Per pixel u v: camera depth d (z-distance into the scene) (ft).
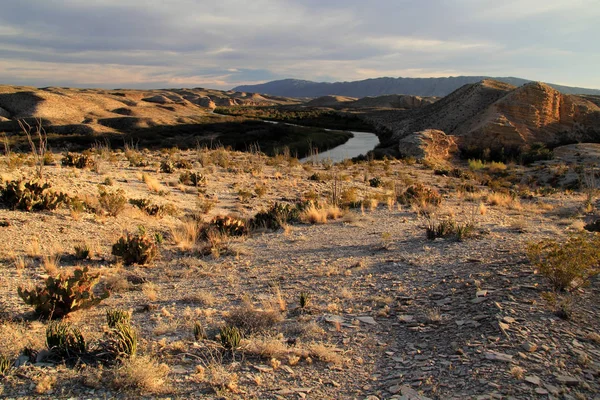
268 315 16.85
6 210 33.45
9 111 285.02
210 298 19.97
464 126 238.27
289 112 484.33
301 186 71.56
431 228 33.94
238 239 35.58
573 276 17.01
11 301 18.52
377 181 80.02
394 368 12.36
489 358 12.08
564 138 217.36
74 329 14.15
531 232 33.14
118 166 72.13
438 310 16.61
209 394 11.01
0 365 11.73
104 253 28.53
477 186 89.51
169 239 34.19
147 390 11.06
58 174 52.21
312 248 31.71
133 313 18.06
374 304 18.22
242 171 83.35
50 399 10.46
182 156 105.09
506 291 17.44
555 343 12.92
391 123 336.08
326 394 11.07
